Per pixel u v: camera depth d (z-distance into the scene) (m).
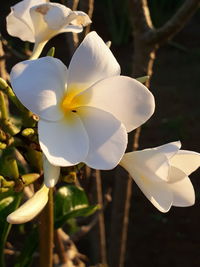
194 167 0.24
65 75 0.21
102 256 0.48
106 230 0.78
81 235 0.42
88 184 0.42
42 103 0.20
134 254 0.76
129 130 0.21
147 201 0.86
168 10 1.62
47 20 0.22
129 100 0.21
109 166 0.20
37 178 0.22
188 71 1.33
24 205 0.20
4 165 0.22
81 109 0.22
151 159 0.22
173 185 0.24
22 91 0.19
